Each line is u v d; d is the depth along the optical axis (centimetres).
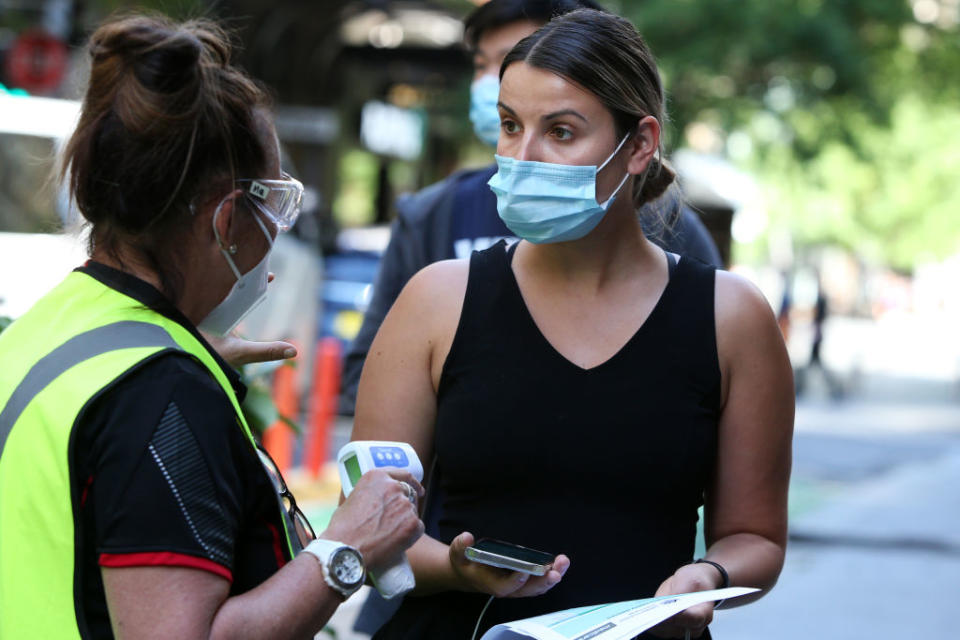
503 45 874
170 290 495
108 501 443
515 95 614
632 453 598
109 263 494
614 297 626
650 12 4138
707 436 612
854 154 4806
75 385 455
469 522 613
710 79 4384
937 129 10200
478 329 622
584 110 605
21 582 448
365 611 819
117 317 478
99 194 479
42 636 443
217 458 460
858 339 6756
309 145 5909
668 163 664
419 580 603
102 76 479
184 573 444
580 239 623
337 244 3772
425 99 6488
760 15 4141
